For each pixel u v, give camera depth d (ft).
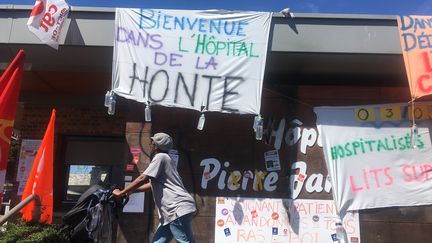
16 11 18.93
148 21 18.78
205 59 18.44
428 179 19.44
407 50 18.21
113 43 18.70
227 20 18.85
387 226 19.42
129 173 20.34
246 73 18.25
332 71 19.66
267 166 20.30
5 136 15.72
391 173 19.56
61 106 27.14
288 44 18.58
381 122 20.06
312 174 20.13
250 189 20.16
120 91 17.90
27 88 24.73
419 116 19.98
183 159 20.48
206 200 20.12
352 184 19.47
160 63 18.34
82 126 26.94
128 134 20.76
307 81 21.01
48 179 17.94
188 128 20.79
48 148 18.12
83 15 18.93
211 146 20.57
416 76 17.92
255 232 19.75
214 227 19.84
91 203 16.12
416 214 19.51
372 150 19.77
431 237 19.31
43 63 19.97
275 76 20.51
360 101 20.57
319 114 20.25
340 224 19.33
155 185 15.30
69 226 16.38
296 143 20.44
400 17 18.58
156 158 15.23
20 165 26.23
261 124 17.72
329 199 19.90
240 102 17.99
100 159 27.04
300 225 19.72
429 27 18.47
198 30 18.78
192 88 18.16
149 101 17.93
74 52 19.16
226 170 20.35
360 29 18.66
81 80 22.88
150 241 19.66
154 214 19.88
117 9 18.76
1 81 15.88
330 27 18.70
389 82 20.59
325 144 19.90
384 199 19.36
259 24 18.67
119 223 19.86
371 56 18.66
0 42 18.67
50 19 18.07
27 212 17.43
